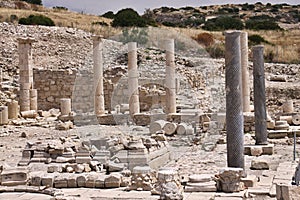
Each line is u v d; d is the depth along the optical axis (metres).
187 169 16.19
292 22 109.19
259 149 18.73
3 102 33.25
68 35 48.75
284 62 51.56
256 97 19.52
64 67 42.66
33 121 30.56
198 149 20.62
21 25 48.84
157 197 12.09
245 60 26.61
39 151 16.78
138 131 24.22
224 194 12.16
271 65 46.31
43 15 61.78
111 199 12.05
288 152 19.38
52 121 30.91
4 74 40.03
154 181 13.23
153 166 16.38
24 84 32.03
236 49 13.66
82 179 13.61
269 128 23.92
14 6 73.00
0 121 28.88
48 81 37.56
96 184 13.49
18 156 19.47
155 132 22.70
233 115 13.66
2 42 44.19
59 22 58.62
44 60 44.12
